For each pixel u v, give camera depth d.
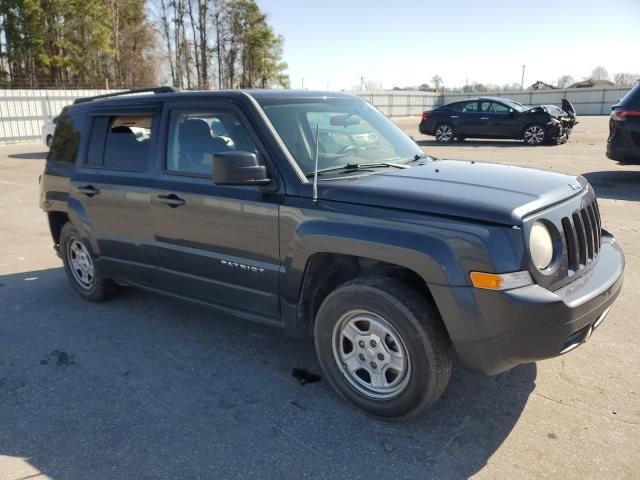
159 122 4.06
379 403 3.08
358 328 3.16
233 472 2.73
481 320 2.65
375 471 2.71
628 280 5.20
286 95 3.82
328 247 3.05
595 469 2.68
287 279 3.33
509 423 3.07
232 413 3.25
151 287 4.36
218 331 4.40
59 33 39.28
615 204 8.39
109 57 45.84
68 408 3.34
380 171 3.49
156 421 3.18
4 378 3.72
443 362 2.89
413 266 2.77
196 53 49.38
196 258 3.84
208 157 3.74
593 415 3.12
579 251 3.03
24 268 6.21
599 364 3.69
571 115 20.05
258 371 3.74
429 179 3.23
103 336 4.36
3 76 38.75
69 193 4.81
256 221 3.40
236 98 3.61
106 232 4.51
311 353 4.00
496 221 2.63
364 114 4.25
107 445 2.97
